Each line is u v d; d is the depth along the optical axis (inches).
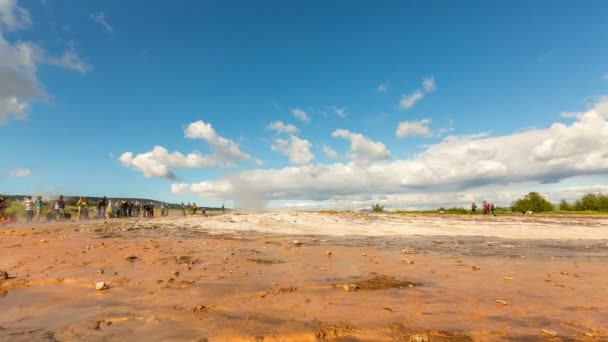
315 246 441.7
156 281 226.8
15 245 410.0
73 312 158.1
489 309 167.3
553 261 330.6
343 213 1247.5
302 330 134.7
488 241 524.1
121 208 1338.6
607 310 165.5
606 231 693.3
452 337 128.6
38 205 1067.3
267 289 207.2
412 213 1503.4
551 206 1959.9
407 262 313.1
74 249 379.9
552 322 146.6
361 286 217.3
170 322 143.8
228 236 567.2
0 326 138.0
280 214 1127.0
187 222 864.3
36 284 217.0
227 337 126.3
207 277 242.7
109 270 263.6
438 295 195.6
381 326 141.1
